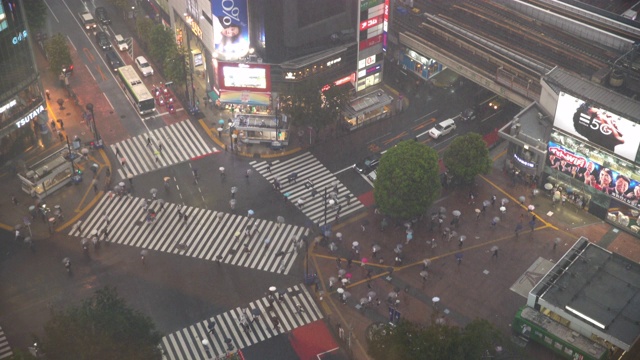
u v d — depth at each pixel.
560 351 121.94
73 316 110.19
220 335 127.12
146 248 142.38
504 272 136.88
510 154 154.38
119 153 163.38
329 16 164.00
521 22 173.00
